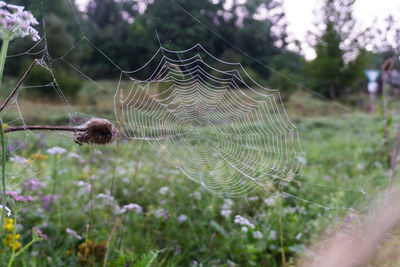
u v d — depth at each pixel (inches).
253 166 163.2
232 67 735.7
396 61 775.7
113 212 157.6
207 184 152.6
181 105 192.1
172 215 167.0
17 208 87.7
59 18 464.4
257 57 1697.8
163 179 208.1
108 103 582.6
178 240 154.0
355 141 355.3
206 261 139.7
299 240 140.3
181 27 830.5
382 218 58.6
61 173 184.2
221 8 1542.8
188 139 187.9
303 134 442.9
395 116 433.7
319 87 1104.8
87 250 120.0
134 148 275.4
